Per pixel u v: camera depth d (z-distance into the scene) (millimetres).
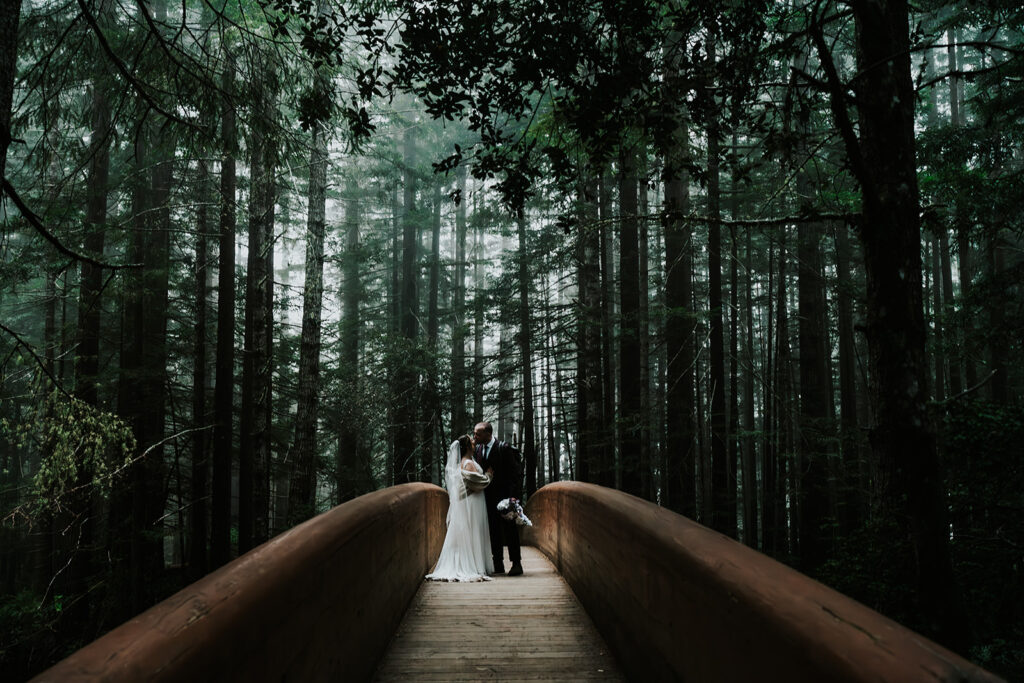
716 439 16578
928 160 11609
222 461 14906
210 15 12352
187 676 1452
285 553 2406
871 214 5027
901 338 5004
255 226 16297
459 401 23719
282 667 2174
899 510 5180
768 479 22547
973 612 6828
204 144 7766
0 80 3760
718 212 15250
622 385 17406
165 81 7734
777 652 1690
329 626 2869
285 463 20203
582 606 5754
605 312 18219
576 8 5641
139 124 6844
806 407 17750
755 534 24156
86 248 13406
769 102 6031
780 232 17281
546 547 9484
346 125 8977
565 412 23562
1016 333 11148
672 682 2744
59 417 7414
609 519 4395
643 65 5914
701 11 5871
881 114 5188
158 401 16203
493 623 5215
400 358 22828
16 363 6867
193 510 16578
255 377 15367
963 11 11844
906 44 5391
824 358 23656
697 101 6191
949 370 23328
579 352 19219
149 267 15594
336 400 21938
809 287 18312
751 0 5820
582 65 6094
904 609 5145
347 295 30484
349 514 3523
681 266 17359
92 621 14320
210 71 7316
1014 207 10195
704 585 2318
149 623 1558
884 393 5047
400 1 5570
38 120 7215
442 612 5605
